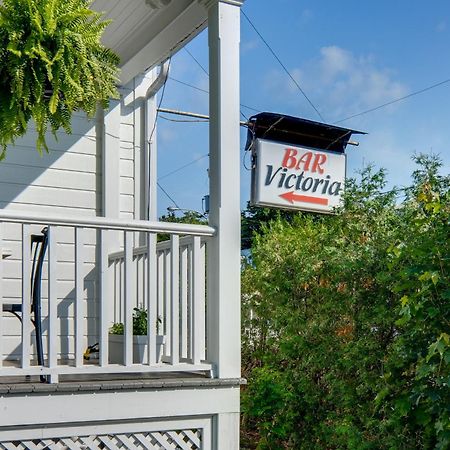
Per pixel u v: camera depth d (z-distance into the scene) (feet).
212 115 13.51
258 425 18.60
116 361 14.73
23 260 11.60
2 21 10.12
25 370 11.32
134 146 19.22
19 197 17.51
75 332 11.97
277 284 18.74
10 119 10.68
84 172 18.37
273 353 20.48
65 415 11.48
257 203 25.85
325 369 16.85
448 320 11.53
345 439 15.12
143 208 19.11
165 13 15.05
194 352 12.84
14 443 11.58
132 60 17.33
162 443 12.41
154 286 12.71
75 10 10.59
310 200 26.96
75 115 18.35
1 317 11.35
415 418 12.23
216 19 13.46
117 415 11.88
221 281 13.01
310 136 27.84
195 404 12.52
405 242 14.21
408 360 12.42
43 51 10.25
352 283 15.56
